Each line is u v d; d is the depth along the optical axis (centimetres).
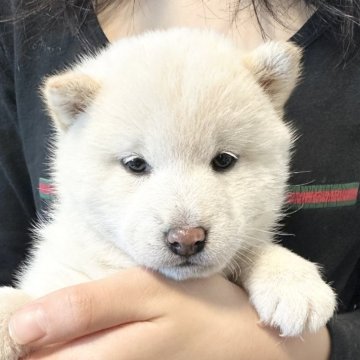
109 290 16
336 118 21
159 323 17
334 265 22
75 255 20
